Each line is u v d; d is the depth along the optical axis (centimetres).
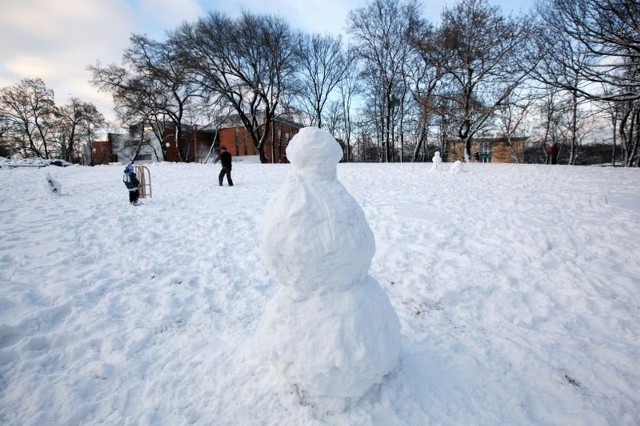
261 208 919
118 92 3419
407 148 4794
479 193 1037
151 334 345
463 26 2695
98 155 5891
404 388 251
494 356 311
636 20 1245
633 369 298
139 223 780
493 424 234
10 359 306
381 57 3684
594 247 557
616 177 1304
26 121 4834
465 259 537
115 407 254
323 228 209
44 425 240
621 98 1297
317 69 4234
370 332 217
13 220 804
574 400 263
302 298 225
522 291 441
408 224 709
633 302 407
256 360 286
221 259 553
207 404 249
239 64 3412
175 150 5241
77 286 445
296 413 232
